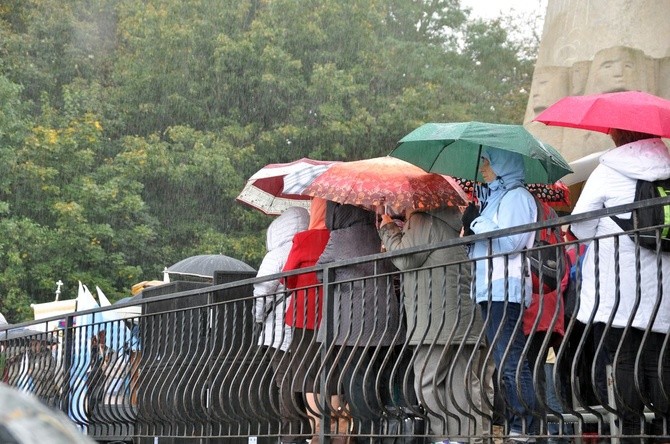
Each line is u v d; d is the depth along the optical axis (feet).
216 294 42.78
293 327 36.52
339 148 156.35
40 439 10.11
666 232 27.35
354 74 163.12
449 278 33.01
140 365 46.55
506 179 31.86
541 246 27.71
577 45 61.72
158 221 152.05
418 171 35.50
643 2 60.03
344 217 36.47
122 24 166.20
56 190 144.77
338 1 167.73
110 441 47.39
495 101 176.14
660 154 28.89
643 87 58.13
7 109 144.46
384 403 36.78
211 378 42.57
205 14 164.76
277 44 161.89
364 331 35.19
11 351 56.54
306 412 38.32
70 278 141.79
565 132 59.16
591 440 27.76
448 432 30.50
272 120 160.04
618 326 28.27
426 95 163.32
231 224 154.61
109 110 160.04
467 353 33.37
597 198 28.99
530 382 31.42
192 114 160.25
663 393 25.21
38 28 165.58
